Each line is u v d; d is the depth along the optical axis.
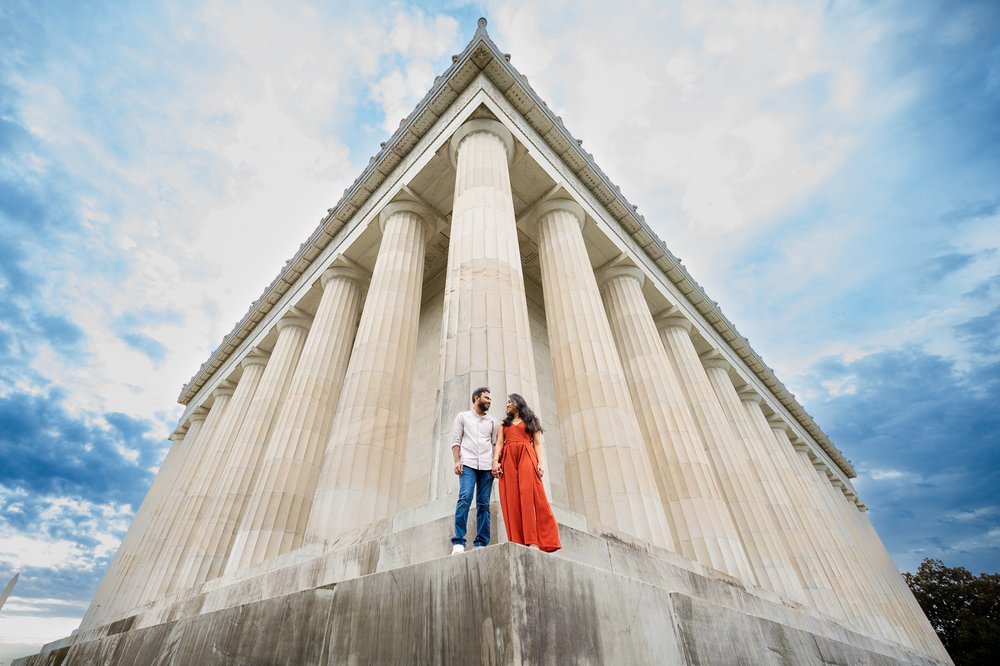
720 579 9.38
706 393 20.98
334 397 17.28
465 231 12.70
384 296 15.16
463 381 9.28
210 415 28.05
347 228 21.39
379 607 4.76
